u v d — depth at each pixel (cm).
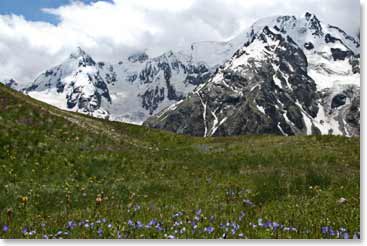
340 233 1091
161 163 3228
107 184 2511
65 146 3334
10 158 2795
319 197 1853
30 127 3609
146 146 4519
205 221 1223
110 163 3027
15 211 1752
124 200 2061
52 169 2780
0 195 2000
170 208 1576
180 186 2452
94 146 3647
